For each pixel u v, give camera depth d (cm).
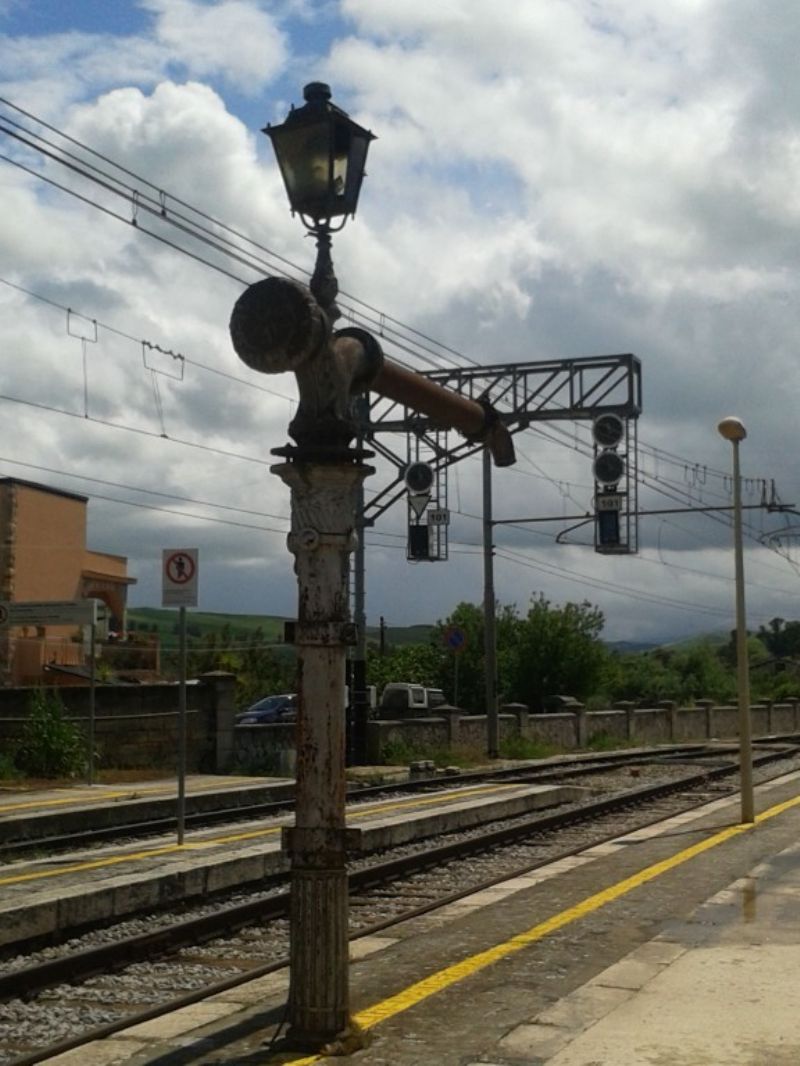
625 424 2864
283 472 679
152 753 2770
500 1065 640
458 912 1113
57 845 1634
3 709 2664
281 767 2897
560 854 1433
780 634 12044
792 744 4172
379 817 1802
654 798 2214
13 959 1000
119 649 4744
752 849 1392
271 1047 672
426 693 4631
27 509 4544
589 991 780
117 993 896
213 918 1090
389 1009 748
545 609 5400
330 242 712
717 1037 683
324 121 694
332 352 685
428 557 2831
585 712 4369
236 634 8394
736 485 1667
